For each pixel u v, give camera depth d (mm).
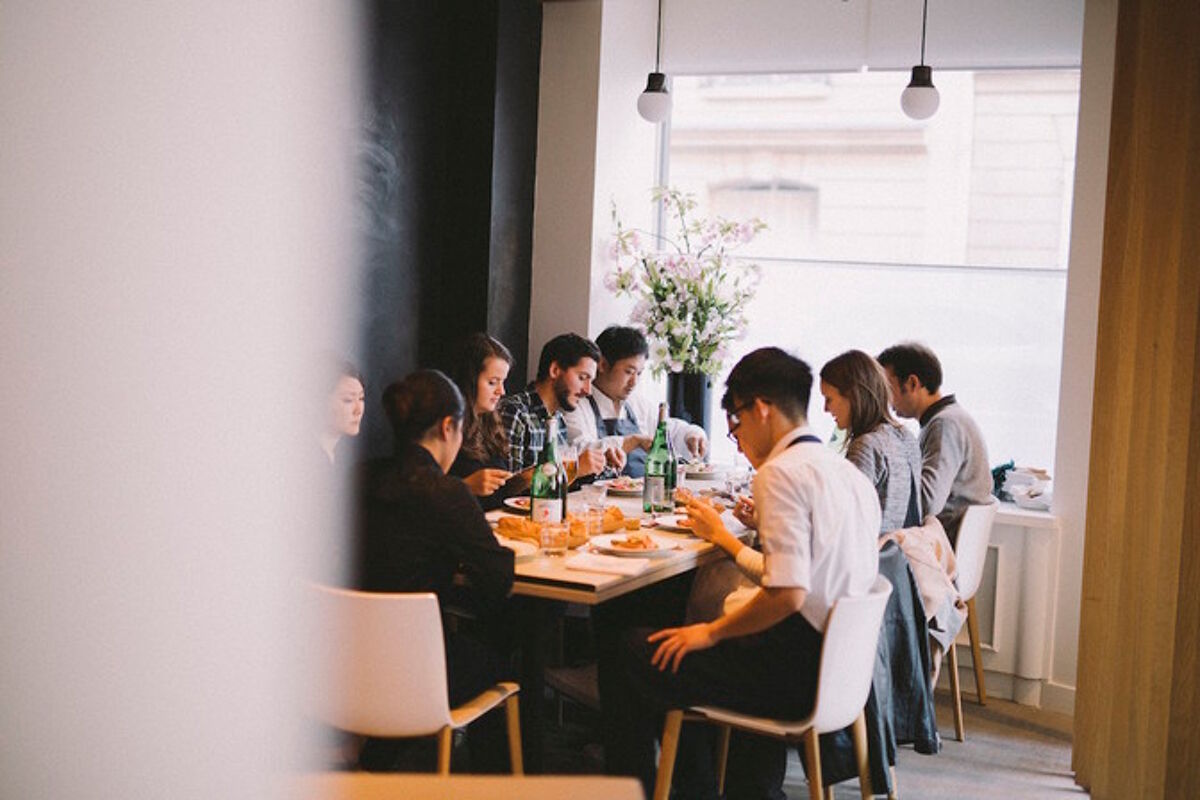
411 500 2646
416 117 4613
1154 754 2965
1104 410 3648
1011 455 5105
